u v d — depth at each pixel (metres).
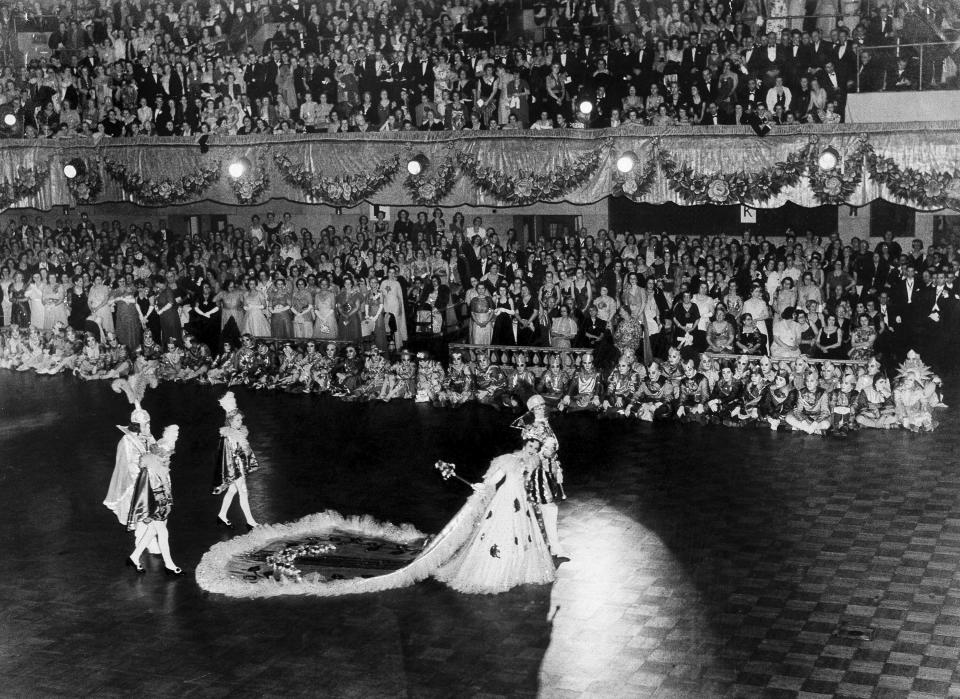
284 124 29.02
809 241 26.48
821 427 20.14
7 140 31.81
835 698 10.78
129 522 14.47
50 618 13.22
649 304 24.53
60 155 31.41
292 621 12.97
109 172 30.95
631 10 27.06
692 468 18.30
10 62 33.91
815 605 12.86
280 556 14.93
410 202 27.80
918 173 23.36
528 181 26.55
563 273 25.59
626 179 25.72
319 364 24.92
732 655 11.73
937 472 17.61
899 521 15.49
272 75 29.45
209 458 19.77
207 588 13.95
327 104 29.00
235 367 26.14
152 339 27.77
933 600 12.90
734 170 24.72
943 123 23.06
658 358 23.66
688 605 12.99
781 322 22.23
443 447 20.09
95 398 24.94
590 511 16.34
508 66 27.25
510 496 13.78
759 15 26.09
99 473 19.09
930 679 11.08
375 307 26.69
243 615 13.18
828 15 24.73
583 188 26.17
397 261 27.83
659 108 25.48
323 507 16.95
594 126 26.55
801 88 24.66
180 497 17.62
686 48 25.55
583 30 27.47
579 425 21.45
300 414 22.84
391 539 15.58
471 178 27.05
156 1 32.25
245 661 11.98
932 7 24.36
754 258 25.33
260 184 29.25
